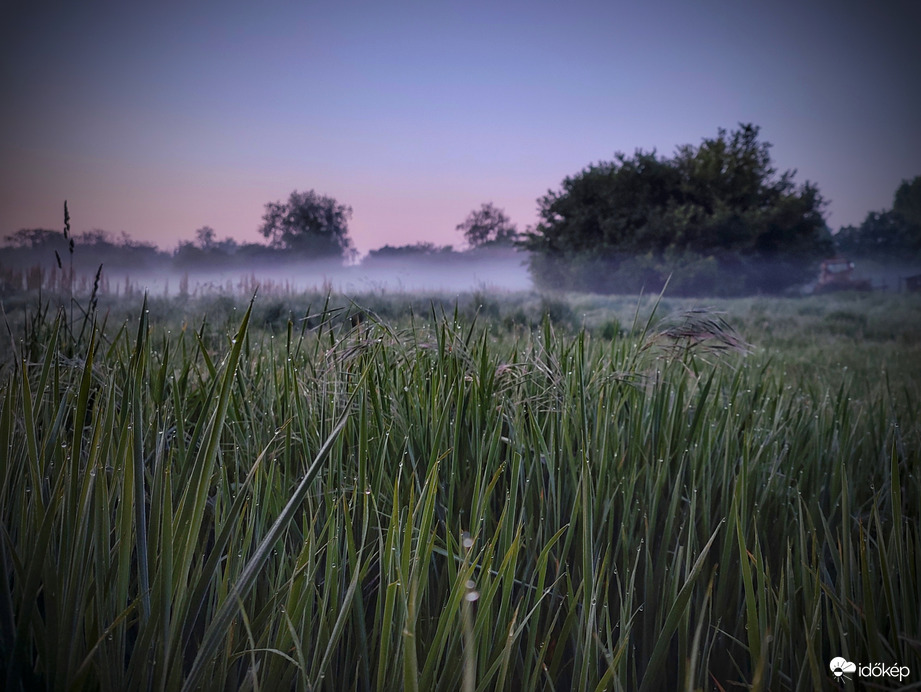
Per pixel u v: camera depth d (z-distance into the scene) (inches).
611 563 76.2
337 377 100.7
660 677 63.4
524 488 80.5
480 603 53.8
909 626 60.8
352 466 87.1
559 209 2357.3
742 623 69.6
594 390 113.3
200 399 95.3
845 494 65.6
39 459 58.8
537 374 116.8
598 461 93.6
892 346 491.8
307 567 56.9
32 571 45.0
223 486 72.0
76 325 131.7
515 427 94.1
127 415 58.2
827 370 239.3
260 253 4296.3
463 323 132.4
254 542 67.9
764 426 124.8
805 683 58.4
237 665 55.1
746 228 2031.3
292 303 424.5
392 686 50.7
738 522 57.7
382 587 60.8
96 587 50.2
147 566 49.2
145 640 46.9
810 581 67.3
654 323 131.3
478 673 54.5
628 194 2185.0
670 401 113.6
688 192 2159.2
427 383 105.5
